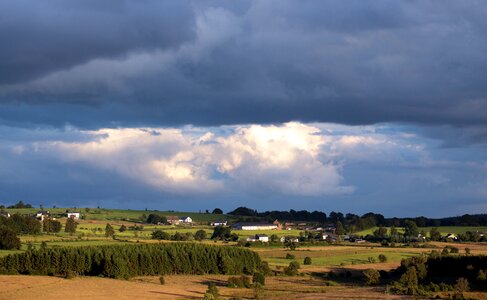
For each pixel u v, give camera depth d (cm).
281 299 12988
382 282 16550
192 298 13012
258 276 15875
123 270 16438
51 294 12700
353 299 12938
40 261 16450
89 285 14388
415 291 13975
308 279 17225
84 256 16712
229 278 15788
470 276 16400
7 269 16388
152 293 13575
